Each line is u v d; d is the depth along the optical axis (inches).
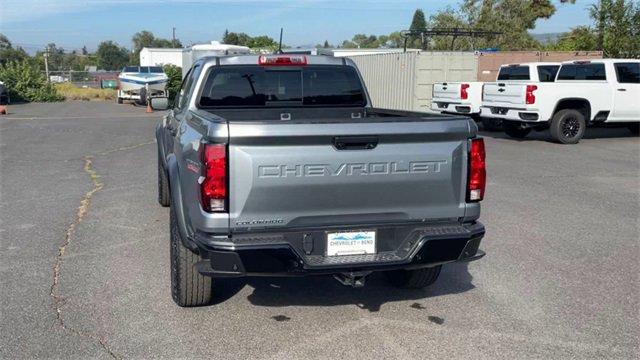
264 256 151.5
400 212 162.6
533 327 174.4
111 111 1058.7
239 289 201.5
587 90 588.1
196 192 158.1
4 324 172.2
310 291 200.8
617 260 235.0
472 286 207.2
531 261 233.8
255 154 149.4
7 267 219.6
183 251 175.2
